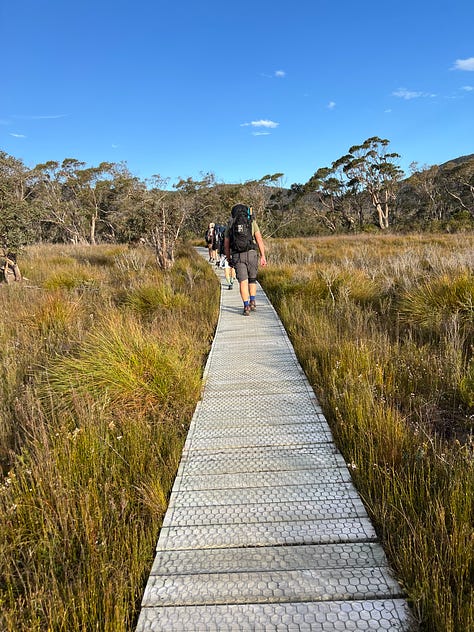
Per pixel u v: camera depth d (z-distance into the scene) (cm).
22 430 321
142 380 374
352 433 292
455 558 175
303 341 523
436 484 229
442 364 386
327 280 762
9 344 525
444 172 4934
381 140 4981
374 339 462
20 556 204
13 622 161
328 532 213
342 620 165
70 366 400
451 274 688
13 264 1022
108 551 201
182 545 211
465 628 148
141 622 169
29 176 3709
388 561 193
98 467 260
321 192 5609
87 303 768
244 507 237
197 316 696
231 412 358
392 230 4091
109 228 4822
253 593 179
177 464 284
